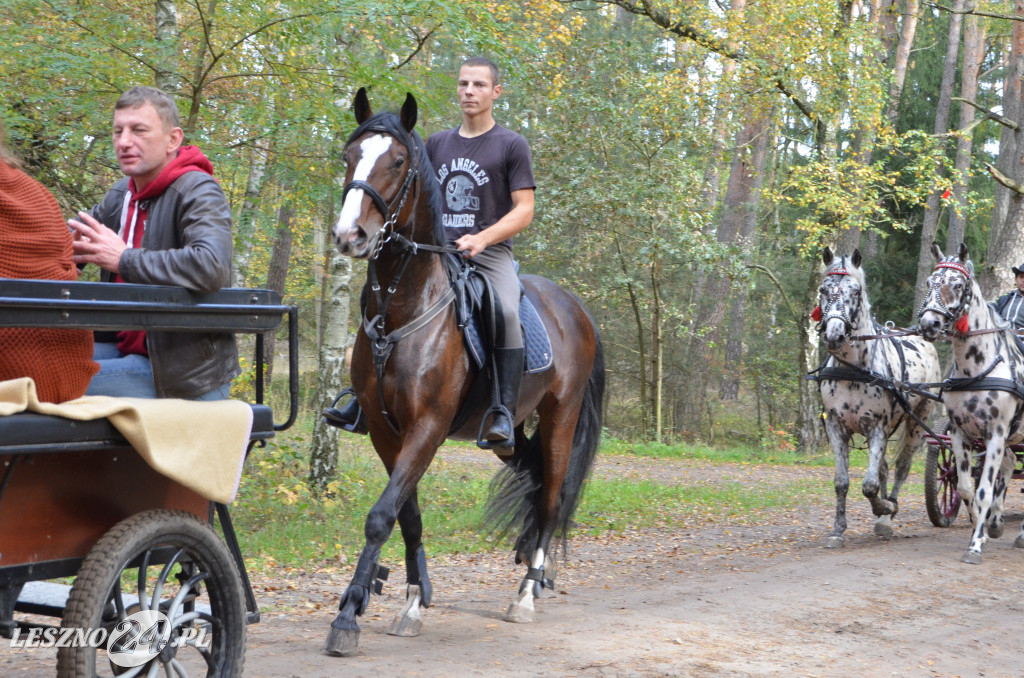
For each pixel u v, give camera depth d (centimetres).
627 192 1783
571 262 1948
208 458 319
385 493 445
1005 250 1573
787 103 1941
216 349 343
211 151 825
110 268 315
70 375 300
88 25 785
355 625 446
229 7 814
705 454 1930
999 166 2330
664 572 758
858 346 856
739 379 2452
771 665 475
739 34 1762
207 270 317
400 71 938
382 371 463
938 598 651
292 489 952
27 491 286
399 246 451
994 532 912
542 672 438
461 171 529
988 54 3441
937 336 786
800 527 1033
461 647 478
